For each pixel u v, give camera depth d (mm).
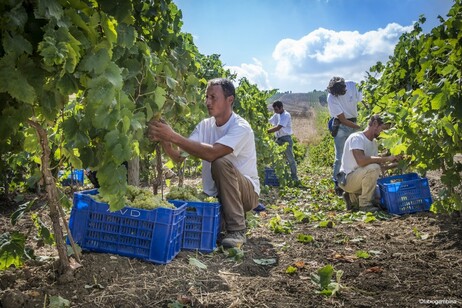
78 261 2709
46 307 2180
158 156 3768
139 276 2662
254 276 2910
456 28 3789
